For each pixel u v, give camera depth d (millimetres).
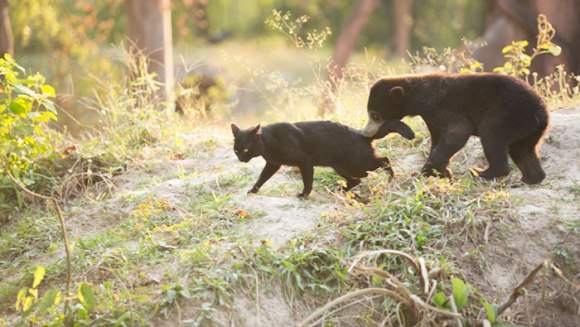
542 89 14852
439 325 8562
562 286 9250
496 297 9148
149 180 12672
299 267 9227
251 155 10398
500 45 22719
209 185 11836
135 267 9625
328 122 10719
